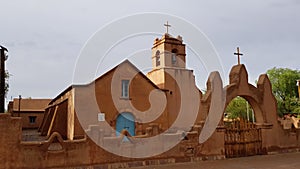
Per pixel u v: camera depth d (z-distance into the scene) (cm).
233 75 1728
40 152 1155
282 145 1800
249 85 1736
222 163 1419
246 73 1741
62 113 2541
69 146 1205
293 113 3716
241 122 1677
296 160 1512
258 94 1761
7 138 1117
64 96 2744
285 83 4491
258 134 1720
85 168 1214
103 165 1252
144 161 1346
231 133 1628
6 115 1128
